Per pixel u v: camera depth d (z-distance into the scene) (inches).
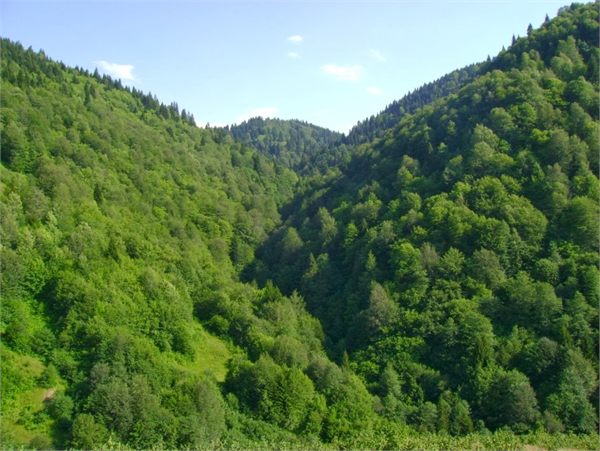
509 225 2807.6
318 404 2128.4
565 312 2347.4
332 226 3846.0
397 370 2455.7
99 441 1640.0
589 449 1657.2
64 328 2116.1
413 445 1584.6
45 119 3676.2
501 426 2009.1
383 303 2731.3
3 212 2364.7
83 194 3139.8
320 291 3422.7
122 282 2498.8
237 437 1881.2
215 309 2930.6
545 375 2135.8
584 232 2628.0
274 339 2632.9
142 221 3508.9
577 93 3405.5
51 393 1851.6
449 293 2679.6
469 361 2316.7
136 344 2054.6
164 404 1888.5
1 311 2074.3
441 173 3550.7
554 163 3016.7
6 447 1535.4
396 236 3235.7
